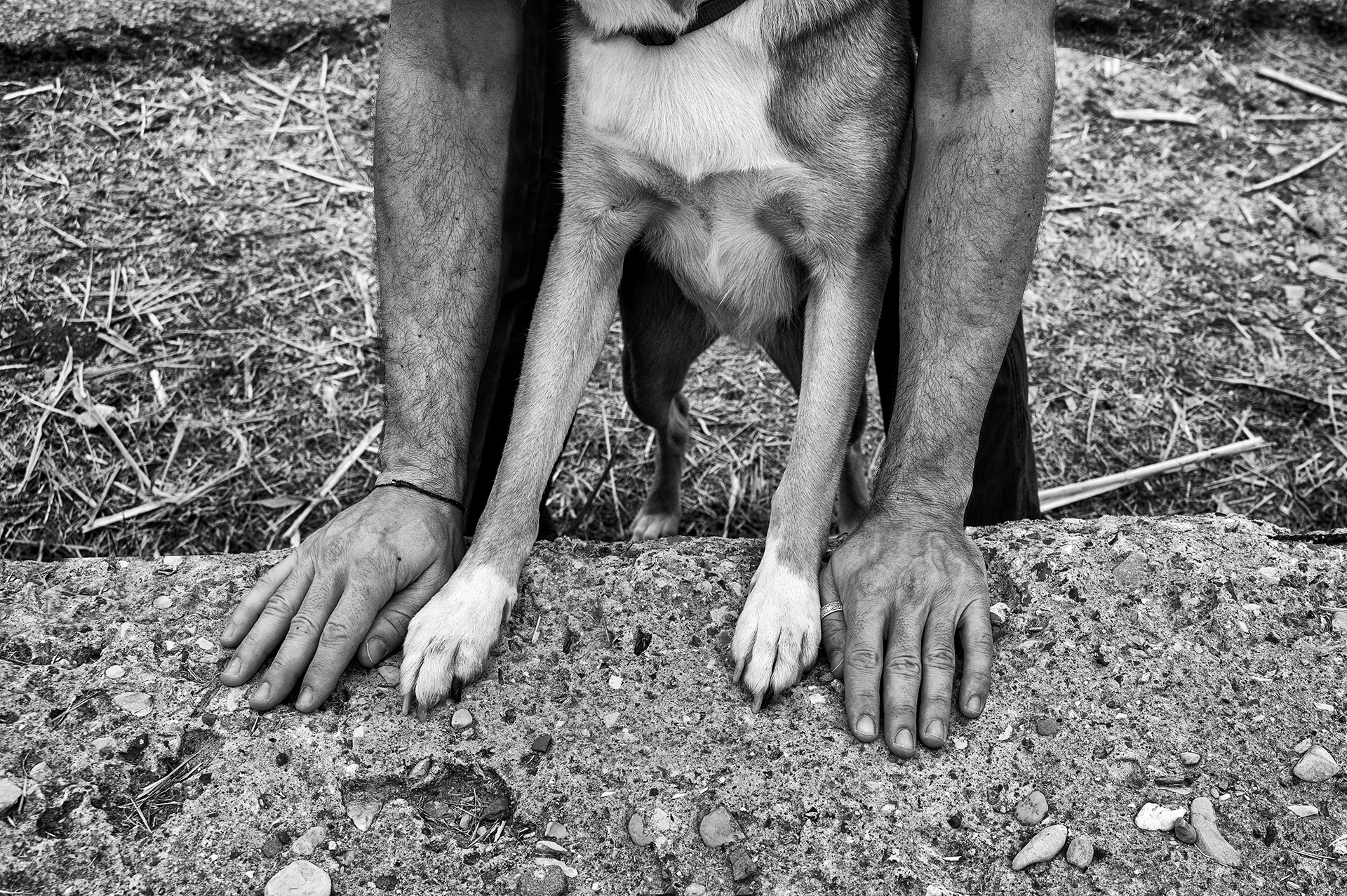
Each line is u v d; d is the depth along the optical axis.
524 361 1.74
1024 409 1.84
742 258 1.77
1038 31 1.64
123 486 2.24
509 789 1.54
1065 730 1.55
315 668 1.57
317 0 2.99
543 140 1.79
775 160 1.70
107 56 2.85
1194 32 3.07
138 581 1.66
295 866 1.49
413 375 1.70
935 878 1.49
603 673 1.60
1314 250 2.63
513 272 1.81
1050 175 2.79
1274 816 1.51
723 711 1.57
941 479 1.65
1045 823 1.51
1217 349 2.46
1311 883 1.48
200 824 1.51
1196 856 1.49
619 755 1.55
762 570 1.65
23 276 2.44
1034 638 1.60
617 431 2.39
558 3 1.77
